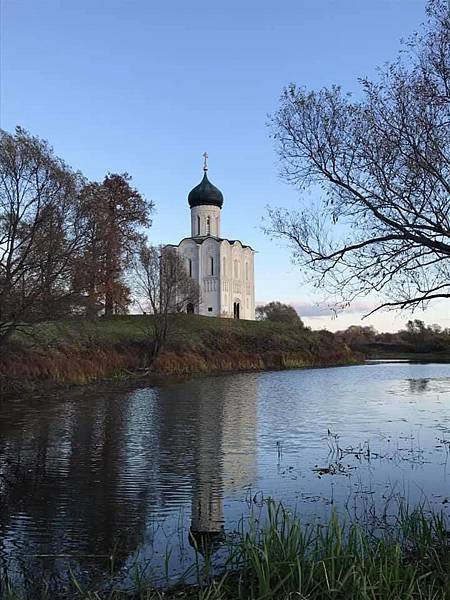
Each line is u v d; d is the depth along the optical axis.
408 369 59.56
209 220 82.75
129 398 27.83
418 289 12.03
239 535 9.09
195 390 32.62
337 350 71.50
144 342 46.38
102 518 10.08
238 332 62.38
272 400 28.30
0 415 21.62
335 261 12.33
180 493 11.57
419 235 11.44
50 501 11.06
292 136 14.73
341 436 18.11
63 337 37.38
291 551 6.82
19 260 26.44
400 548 7.46
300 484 12.20
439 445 16.50
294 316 112.75
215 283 77.31
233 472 13.23
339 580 6.36
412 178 11.32
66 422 20.23
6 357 29.20
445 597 6.16
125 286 45.97
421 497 11.13
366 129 11.70
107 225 30.08
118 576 7.74
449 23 10.97
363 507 10.48
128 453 15.28
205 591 6.66
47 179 27.08
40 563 8.22
